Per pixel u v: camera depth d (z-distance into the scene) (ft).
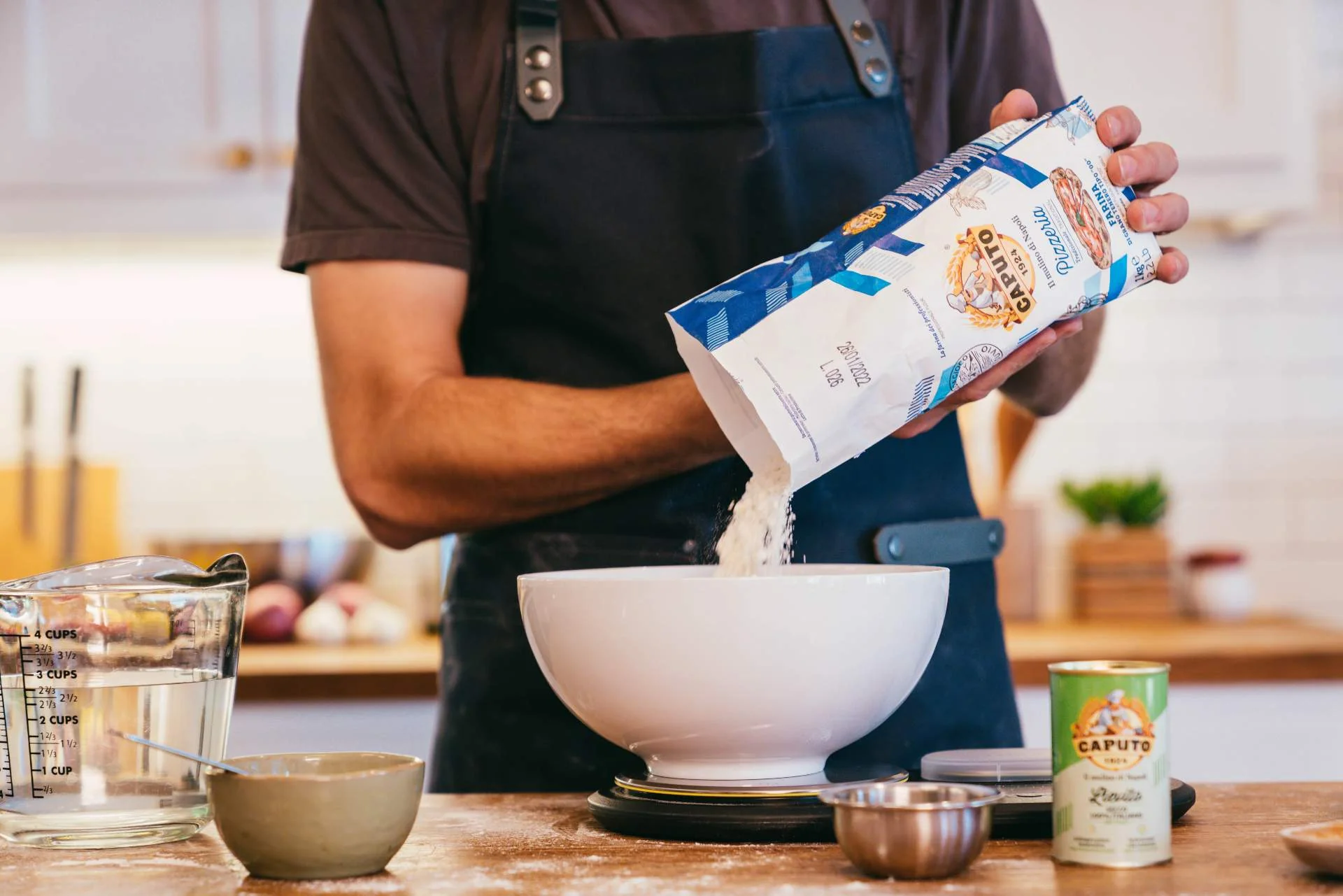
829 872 2.17
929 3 3.61
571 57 3.47
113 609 2.47
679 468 3.19
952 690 3.42
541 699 3.41
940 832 2.05
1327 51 8.06
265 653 6.81
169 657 2.51
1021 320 2.52
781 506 2.72
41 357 7.90
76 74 6.79
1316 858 2.02
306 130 3.66
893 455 3.45
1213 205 6.96
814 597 2.38
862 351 2.42
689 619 2.38
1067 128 2.68
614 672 2.45
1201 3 6.90
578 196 3.46
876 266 2.48
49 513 7.46
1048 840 2.38
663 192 3.45
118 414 7.95
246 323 7.99
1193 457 8.11
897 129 3.53
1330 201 8.06
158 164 6.79
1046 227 2.56
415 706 6.22
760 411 2.38
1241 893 1.98
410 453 3.30
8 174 6.77
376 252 3.50
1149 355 8.14
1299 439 8.09
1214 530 8.11
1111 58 6.93
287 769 2.42
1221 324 8.11
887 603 2.43
